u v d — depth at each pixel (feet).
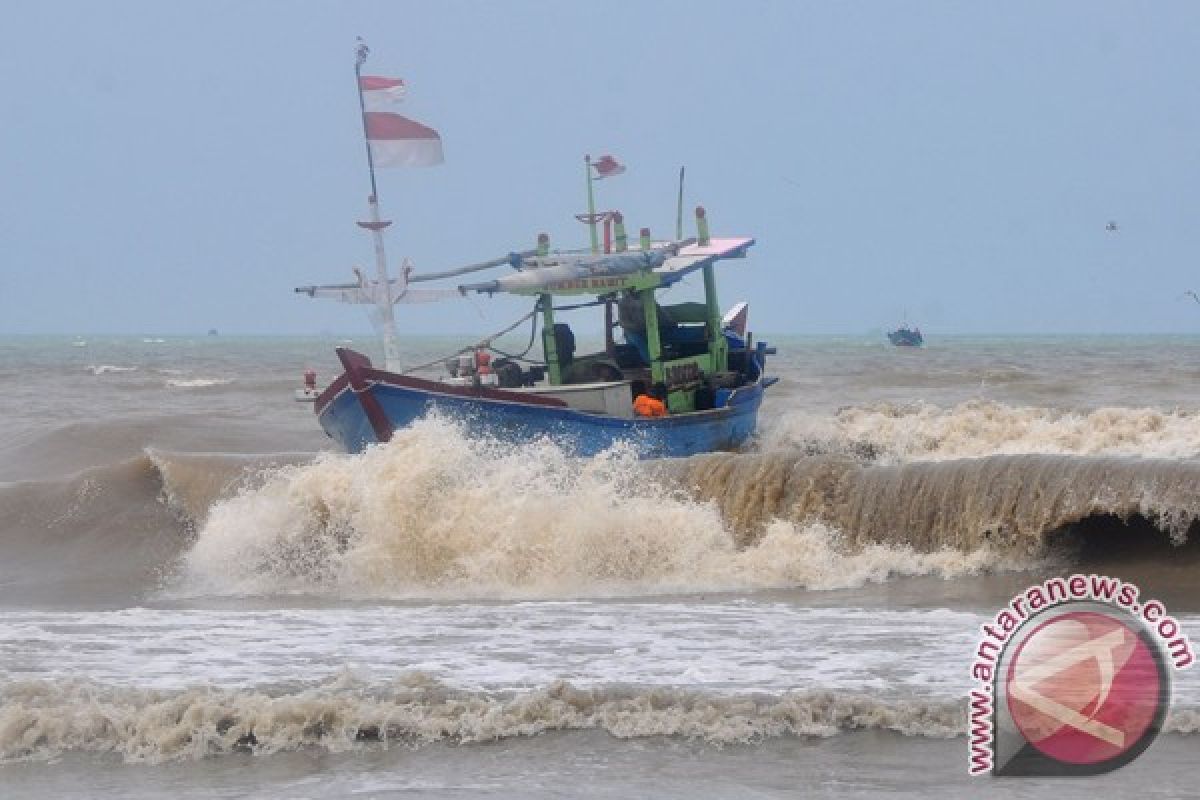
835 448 321.52
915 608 169.99
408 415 250.98
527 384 285.84
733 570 196.03
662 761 110.63
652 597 184.96
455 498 204.95
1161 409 378.53
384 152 264.11
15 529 231.30
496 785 106.22
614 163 280.51
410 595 193.47
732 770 108.37
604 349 306.76
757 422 321.11
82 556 223.92
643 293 276.00
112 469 242.17
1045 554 191.83
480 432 251.39
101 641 153.89
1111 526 190.80
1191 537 184.34
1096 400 436.35
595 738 115.85
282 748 114.93
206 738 115.85
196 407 486.79
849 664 136.26
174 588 203.82
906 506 200.13
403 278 266.36
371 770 109.81
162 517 232.94
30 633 159.53
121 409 483.92
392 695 124.26
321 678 133.80
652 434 264.93
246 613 176.14
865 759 110.22
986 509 194.80
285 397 540.93
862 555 196.95
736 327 341.62
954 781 105.29
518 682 131.34
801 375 603.26
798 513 205.36
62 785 107.96
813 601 177.99
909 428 333.62
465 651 146.41
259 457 239.71
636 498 209.36
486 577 199.52
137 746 115.44
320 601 189.57
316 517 211.00
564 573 198.59
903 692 124.98
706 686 128.67
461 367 272.72
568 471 214.48
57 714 118.93
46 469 315.78
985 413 350.43
